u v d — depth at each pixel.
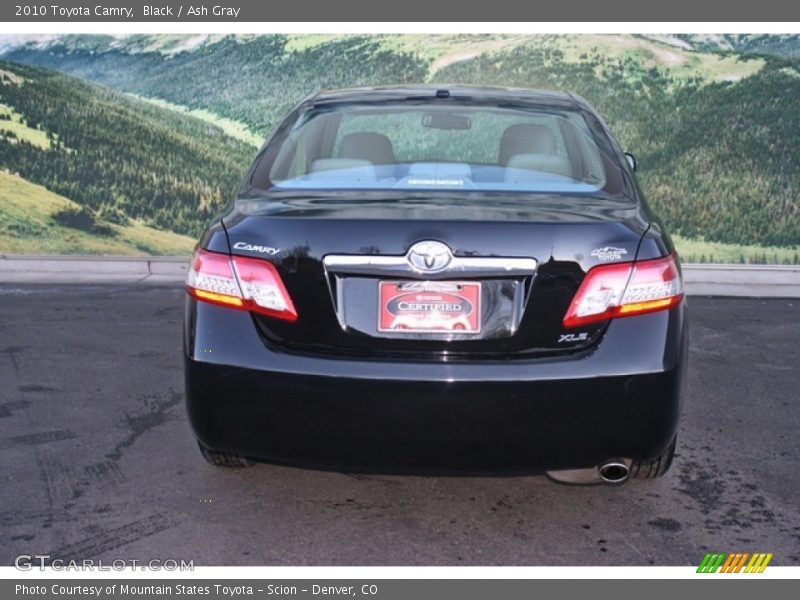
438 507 3.34
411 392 2.73
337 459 2.85
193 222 8.95
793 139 8.24
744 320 6.40
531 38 8.67
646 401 2.77
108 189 8.84
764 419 4.33
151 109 8.78
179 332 5.94
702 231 8.44
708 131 8.38
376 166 3.41
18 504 3.34
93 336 5.81
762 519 3.27
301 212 2.90
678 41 8.41
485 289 2.77
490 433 2.75
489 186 3.21
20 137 8.74
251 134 8.94
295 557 2.99
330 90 4.10
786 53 8.22
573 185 3.25
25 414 4.32
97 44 8.76
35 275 7.98
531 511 3.31
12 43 8.66
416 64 8.88
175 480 3.56
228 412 2.84
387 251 2.76
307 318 2.80
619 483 2.96
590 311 2.78
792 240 8.32
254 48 8.84
